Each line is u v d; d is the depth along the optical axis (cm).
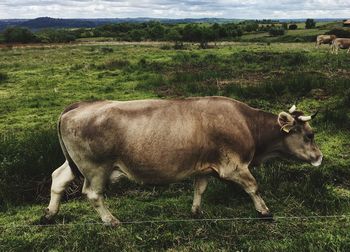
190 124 507
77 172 538
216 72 1675
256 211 562
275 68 1791
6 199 619
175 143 499
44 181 655
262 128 558
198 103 526
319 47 3712
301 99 1153
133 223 543
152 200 625
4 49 4519
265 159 590
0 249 491
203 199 611
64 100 1320
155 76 1611
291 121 546
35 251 493
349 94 1088
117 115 498
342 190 634
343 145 813
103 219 531
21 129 1007
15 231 533
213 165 527
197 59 2298
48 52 3747
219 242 498
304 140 562
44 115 1152
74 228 533
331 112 953
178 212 574
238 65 1938
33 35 6569
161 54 2900
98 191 524
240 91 1232
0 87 1622
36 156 690
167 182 523
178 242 500
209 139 514
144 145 495
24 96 1412
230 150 523
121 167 512
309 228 525
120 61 2184
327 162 729
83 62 2467
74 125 503
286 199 595
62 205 611
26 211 598
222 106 531
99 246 495
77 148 508
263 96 1190
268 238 505
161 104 514
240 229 522
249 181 535
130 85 1531
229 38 6525
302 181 648
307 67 1770
